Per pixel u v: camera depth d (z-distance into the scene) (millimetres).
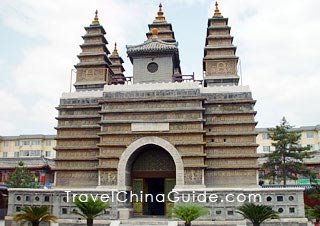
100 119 39719
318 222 33594
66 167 38594
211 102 38375
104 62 45625
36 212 26266
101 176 36656
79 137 39219
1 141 92438
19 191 33906
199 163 35531
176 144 36156
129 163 37562
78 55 46312
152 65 43312
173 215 29062
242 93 38500
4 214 44562
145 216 37281
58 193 33781
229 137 37406
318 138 80125
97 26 47938
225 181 36250
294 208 31797
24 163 66375
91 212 27688
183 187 34812
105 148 37281
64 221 32938
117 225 31359
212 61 43188
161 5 54312
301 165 50469
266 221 31656
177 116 37188
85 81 45344
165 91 38219
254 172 36219
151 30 50812
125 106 38344
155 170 38656
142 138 36844
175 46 42656
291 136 50812
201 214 27719
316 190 43969
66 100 40781
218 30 44812
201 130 36156
